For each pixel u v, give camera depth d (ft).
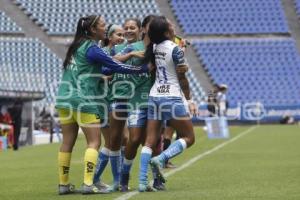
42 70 517.96
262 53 556.51
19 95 285.64
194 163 159.33
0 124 280.31
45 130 381.81
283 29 576.20
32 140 312.09
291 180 113.29
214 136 305.12
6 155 226.58
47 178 131.13
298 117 488.02
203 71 540.93
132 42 107.34
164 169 142.20
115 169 103.09
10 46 525.75
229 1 587.68
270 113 487.20
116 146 103.50
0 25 534.78
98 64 98.27
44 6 556.10
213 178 120.06
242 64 548.31
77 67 97.30
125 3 576.20
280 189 98.63
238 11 583.17
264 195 90.79
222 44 559.38
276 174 126.00
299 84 541.34
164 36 97.66
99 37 98.58
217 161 164.86
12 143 274.36
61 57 527.40
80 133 373.20
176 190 100.07
